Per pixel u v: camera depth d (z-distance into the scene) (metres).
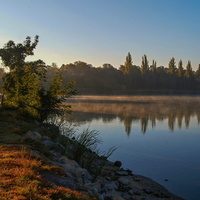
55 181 6.45
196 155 15.48
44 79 16.23
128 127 25.42
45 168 6.91
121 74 124.50
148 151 16.36
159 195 9.49
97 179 9.23
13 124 12.28
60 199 5.31
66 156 9.95
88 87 112.81
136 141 19.28
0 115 13.81
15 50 25.06
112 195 7.37
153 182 11.05
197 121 30.36
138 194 9.30
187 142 19.11
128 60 123.44
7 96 17.81
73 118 30.75
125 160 14.37
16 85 16.55
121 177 11.07
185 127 26.08
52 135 12.70
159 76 132.50
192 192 10.03
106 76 118.88
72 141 12.92
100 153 15.50
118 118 31.88
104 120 29.83
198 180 11.34
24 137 9.97
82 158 10.97
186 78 135.62
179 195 9.70
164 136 21.34
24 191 5.25
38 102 14.97
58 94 15.41
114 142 18.78
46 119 15.37
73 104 51.38
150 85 126.75
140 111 40.47
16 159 7.11
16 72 19.38
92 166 11.02
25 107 15.33
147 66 130.12
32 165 6.69
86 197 5.89
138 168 13.00
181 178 11.63
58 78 15.78
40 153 8.53
